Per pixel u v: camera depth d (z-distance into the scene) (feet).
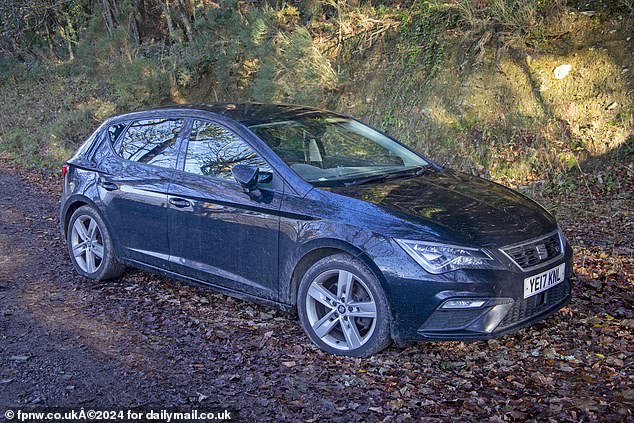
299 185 14.80
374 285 13.32
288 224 14.53
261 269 15.24
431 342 14.57
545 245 14.06
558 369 13.03
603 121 28.89
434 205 14.10
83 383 12.87
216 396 12.32
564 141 28.99
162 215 17.19
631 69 29.43
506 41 33.06
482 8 34.65
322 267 14.08
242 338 15.14
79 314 16.87
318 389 12.55
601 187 26.53
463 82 33.04
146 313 16.88
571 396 11.83
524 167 28.68
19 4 72.79
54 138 48.57
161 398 12.25
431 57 35.32
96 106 53.52
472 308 12.77
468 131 31.42
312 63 37.78
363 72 38.34
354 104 37.14
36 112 60.23
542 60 31.78
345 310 13.88
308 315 14.42
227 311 16.96
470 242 12.91
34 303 17.72
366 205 13.87
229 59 45.06
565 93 30.42
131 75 48.49
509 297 13.00
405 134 33.27
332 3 41.47
